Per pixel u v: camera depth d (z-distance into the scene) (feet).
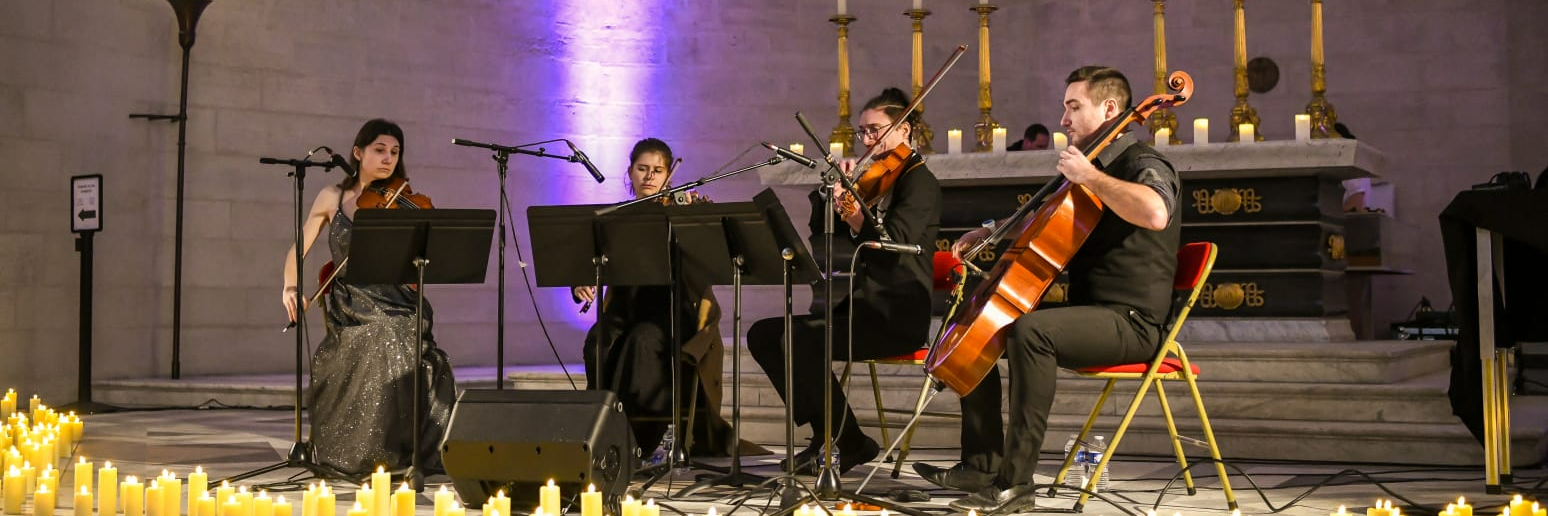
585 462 11.91
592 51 31.94
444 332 30.17
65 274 26.81
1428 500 13.66
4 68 25.93
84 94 26.89
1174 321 13.43
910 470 16.26
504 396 12.43
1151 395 18.01
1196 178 21.44
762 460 17.25
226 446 18.92
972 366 12.73
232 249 28.55
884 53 33.78
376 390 15.65
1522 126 31.86
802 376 14.93
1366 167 20.43
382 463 15.56
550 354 31.45
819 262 17.12
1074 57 34.99
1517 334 14.21
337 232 15.89
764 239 13.03
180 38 27.20
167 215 27.91
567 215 13.79
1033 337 12.53
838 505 12.66
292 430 21.15
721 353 17.35
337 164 15.75
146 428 21.44
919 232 14.51
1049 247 12.78
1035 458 12.72
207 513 11.34
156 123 27.81
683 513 12.78
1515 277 14.21
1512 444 16.16
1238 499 13.85
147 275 27.68
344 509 13.38
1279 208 21.06
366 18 29.76
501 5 31.19
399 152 16.20
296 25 29.12
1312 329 20.90
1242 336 21.20
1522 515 10.29
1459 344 14.40
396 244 14.03
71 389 26.86
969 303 13.61
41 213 26.45
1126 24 34.63
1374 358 17.94
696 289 13.93
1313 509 13.16
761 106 32.89
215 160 28.35
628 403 16.85
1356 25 33.35
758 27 32.94
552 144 31.50
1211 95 34.35
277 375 28.32
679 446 14.52
